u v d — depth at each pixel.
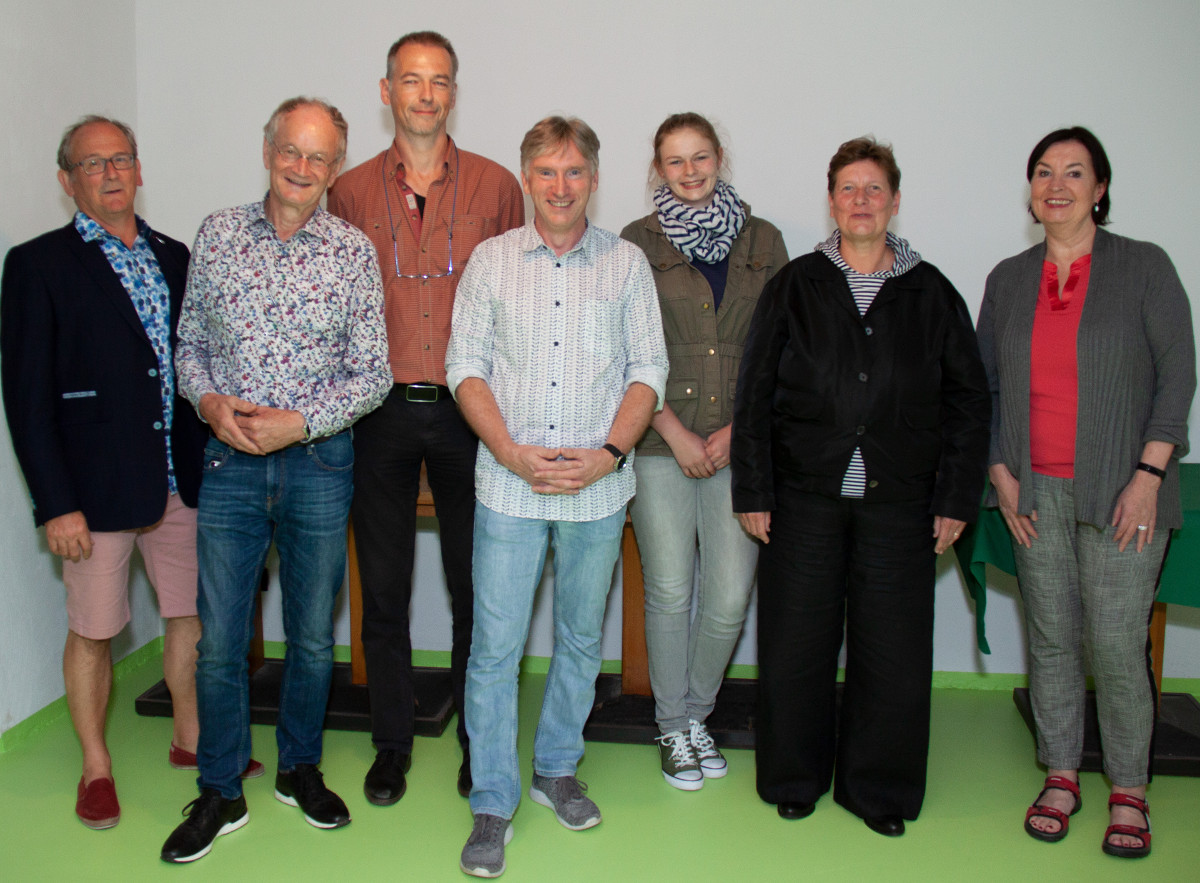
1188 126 2.82
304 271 2.03
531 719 2.81
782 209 2.99
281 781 2.29
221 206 3.15
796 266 2.18
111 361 2.13
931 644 2.18
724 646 2.43
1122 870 2.07
